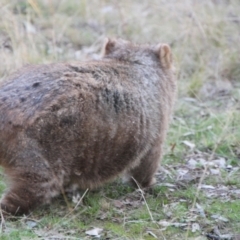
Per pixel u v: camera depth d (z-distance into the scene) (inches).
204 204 929.5
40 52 1413.6
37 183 849.5
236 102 1298.0
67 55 1430.9
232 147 1128.8
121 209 912.9
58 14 1642.5
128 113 916.6
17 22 1454.2
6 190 890.1
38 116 839.7
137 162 965.8
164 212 901.2
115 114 900.0
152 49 1026.1
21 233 822.5
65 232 840.9
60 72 886.4
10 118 839.7
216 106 1298.0
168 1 1633.9
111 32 1573.6
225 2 1680.6
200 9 1568.7
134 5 1670.8
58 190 880.3
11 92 860.6
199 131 1185.4
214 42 1486.2
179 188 986.7
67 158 868.0
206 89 1354.6
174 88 1042.7
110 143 903.1
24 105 846.5
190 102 1306.6
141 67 983.6
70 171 884.0
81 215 889.5
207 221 879.1
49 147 850.1
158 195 960.9
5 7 1421.0
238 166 1071.0
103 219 882.1
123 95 914.1
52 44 1460.4
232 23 1550.2
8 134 839.7
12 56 1317.7
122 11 1624.0
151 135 964.6
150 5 1647.4
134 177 989.8
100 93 888.9
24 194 850.8
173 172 1039.0
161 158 1005.8
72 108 855.7
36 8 1545.3
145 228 858.1
